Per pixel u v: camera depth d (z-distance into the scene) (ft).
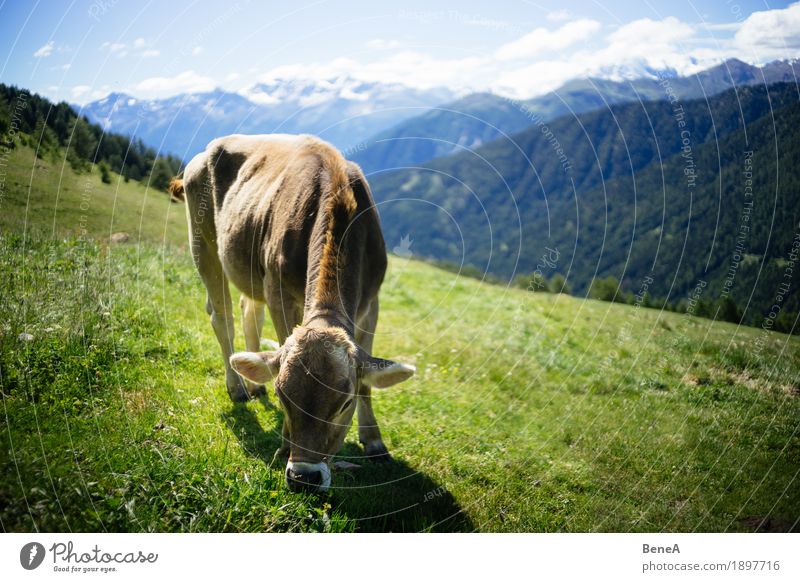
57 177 44.88
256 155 18.66
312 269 13.87
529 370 25.03
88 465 13.57
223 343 19.24
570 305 38.86
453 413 20.11
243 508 12.74
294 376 11.42
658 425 19.97
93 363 18.01
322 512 12.77
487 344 28.25
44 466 13.12
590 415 20.76
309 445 11.32
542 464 17.12
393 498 14.58
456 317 33.40
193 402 17.67
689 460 17.66
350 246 14.15
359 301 14.56
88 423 15.31
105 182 50.65
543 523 14.35
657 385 23.79
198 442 15.43
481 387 22.85
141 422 15.80
